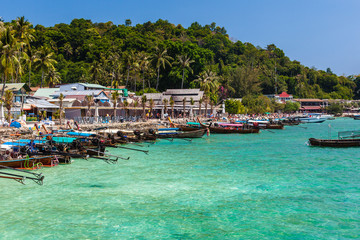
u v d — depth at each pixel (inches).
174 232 710.5
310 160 1533.0
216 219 778.8
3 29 2564.0
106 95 3464.6
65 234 698.2
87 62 6195.9
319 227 733.3
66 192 976.9
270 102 6589.6
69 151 1422.2
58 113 2856.8
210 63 7440.9
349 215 799.1
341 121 5762.8
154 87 5890.8
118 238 681.6
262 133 3058.6
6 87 2726.4
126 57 5162.4
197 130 2466.8
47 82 4921.3
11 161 1182.9
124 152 1753.2
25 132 1909.4
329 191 995.3
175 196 943.0
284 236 691.4
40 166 1301.7
